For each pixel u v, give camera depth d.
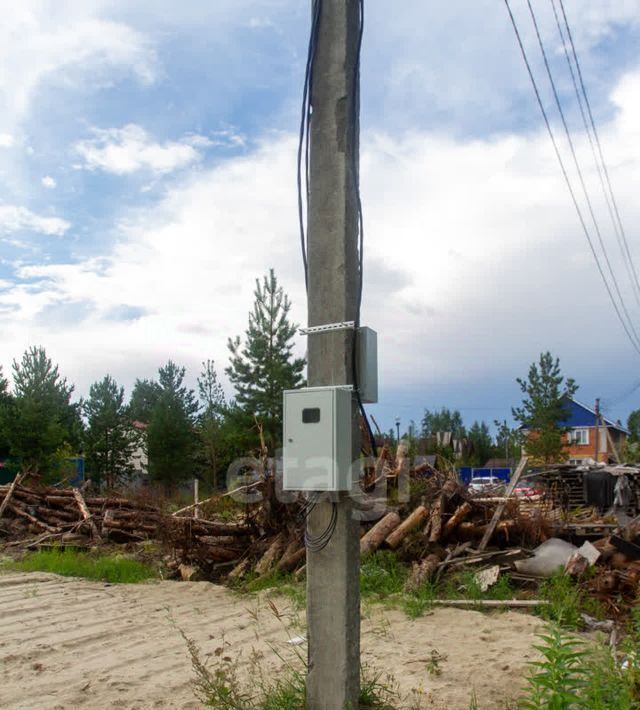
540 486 17.30
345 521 4.31
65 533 15.20
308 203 4.66
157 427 34.59
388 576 9.55
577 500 18.41
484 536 10.59
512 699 4.92
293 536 11.04
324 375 4.54
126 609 8.73
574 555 9.00
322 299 4.58
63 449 34.09
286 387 28.02
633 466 18.95
